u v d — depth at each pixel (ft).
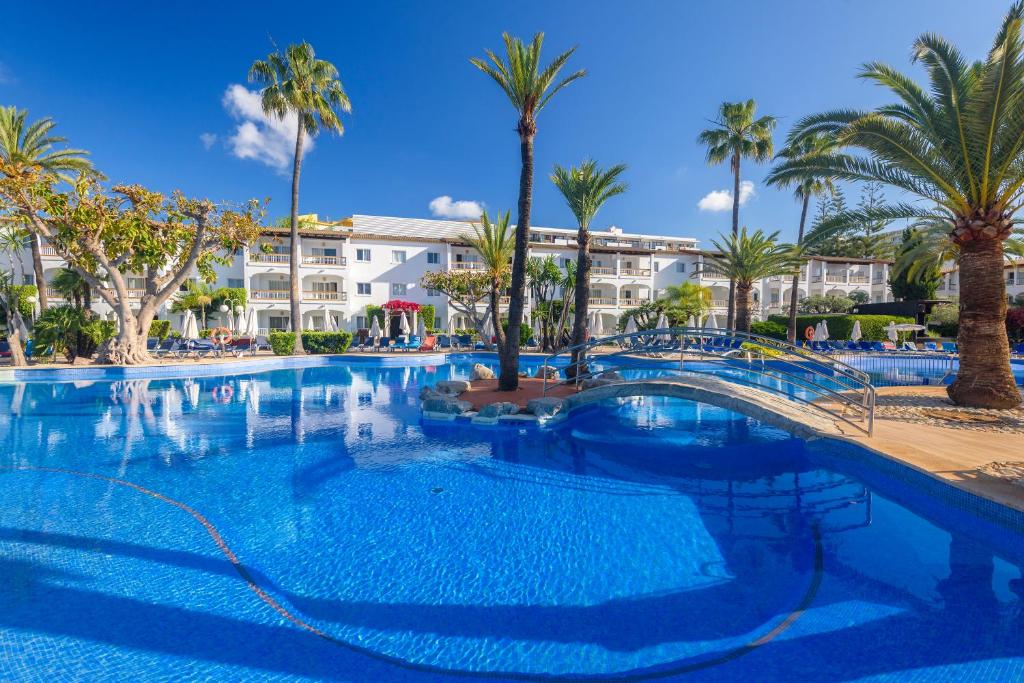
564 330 91.76
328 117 84.38
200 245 61.87
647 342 89.30
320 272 120.98
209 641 10.25
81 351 64.59
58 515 16.63
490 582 12.71
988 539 14.93
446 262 130.41
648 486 20.31
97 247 55.98
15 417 33.12
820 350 88.43
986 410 31.40
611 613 11.37
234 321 110.42
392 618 11.13
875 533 15.74
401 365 75.41
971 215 33.19
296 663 9.66
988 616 11.16
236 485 19.94
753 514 17.38
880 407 32.63
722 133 102.17
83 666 9.46
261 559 13.79
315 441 27.30
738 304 88.28
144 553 13.99
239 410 36.52
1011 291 140.77
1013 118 29.63
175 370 56.54
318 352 84.17
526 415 32.24
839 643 10.21
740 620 11.07
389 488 19.80
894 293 129.49
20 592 11.89
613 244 160.97
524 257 38.81
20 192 51.42
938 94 31.94
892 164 35.55
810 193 108.37
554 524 16.44
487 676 9.36
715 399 28.66
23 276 106.11
